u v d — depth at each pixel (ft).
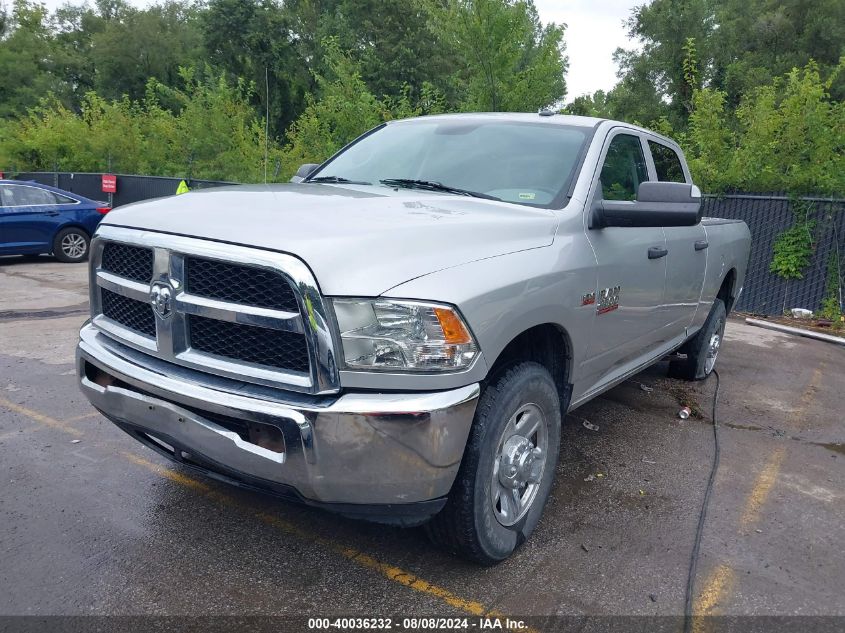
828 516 12.25
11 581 9.11
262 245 8.10
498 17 46.50
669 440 15.62
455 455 8.38
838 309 33.50
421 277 8.32
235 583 9.32
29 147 82.89
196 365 8.75
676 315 16.19
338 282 7.89
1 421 14.67
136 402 9.23
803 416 18.01
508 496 10.08
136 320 9.75
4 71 147.13
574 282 10.66
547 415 10.53
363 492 8.14
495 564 10.01
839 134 34.32
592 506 12.12
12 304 27.81
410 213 9.70
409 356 8.06
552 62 48.42
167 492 11.81
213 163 65.31
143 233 9.15
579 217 11.39
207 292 8.66
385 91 104.06
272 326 8.07
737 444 15.62
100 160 77.15
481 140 13.34
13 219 39.47
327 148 58.13
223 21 117.70
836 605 9.56
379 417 7.86
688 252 15.85
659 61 113.91
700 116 40.93
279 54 117.50
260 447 8.25
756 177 35.53
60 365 18.99
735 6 114.93
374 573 9.70
